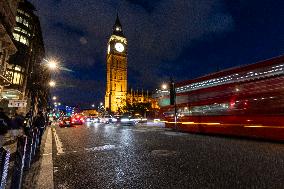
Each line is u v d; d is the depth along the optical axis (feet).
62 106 407.64
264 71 42.93
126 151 33.17
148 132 72.74
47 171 21.26
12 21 75.97
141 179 18.57
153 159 26.73
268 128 41.60
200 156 28.25
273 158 26.18
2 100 78.28
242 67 48.11
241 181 17.46
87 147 38.42
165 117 77.87
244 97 46.83
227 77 51.55
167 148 35.58
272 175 18.85
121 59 499.51
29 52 147.33
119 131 80.02
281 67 39.88
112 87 473.67
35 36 166.40
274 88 40.88
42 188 16.22
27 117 56.75
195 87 62.18
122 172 20.95
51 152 33.09
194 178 18.53
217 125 53.57
